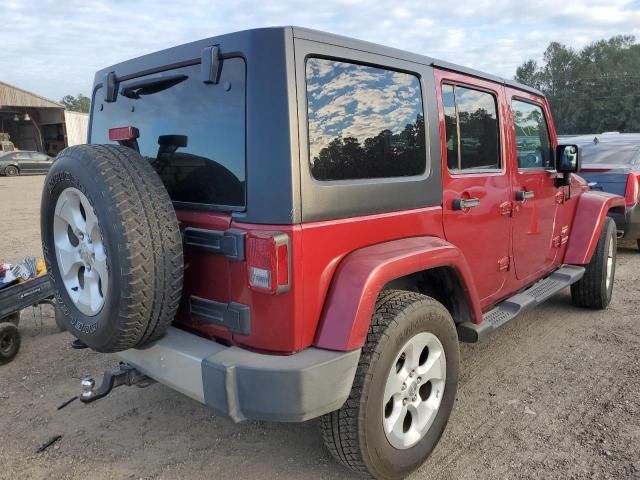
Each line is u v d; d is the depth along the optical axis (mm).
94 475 2820
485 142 3525
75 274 2658
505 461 2881
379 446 2492
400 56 2787
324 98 2363
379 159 2645
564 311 5348
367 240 2543
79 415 3430
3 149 34188
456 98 3240
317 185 2285
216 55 2332
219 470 2859
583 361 4145
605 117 74812
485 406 3467
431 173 2963
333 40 2396
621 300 5703
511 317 3627
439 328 2752
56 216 2619
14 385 3859
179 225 2541
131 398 3654
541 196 4266
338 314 2305
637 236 7285
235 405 2203
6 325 4188
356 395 2373
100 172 2248
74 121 42969
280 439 3156
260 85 2199
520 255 4023
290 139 2178
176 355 2357
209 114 2432
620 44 88500
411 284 3164
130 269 2182
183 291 2584
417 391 2734
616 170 7082
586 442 3045
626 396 3568
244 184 2283
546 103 4469
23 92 38875
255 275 2205
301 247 2225
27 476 2811
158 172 2779
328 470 2854
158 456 2986
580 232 4883
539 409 3420
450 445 3039
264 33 2201
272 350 2271
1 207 14281
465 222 3266
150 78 2758
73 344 2975
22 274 4574
